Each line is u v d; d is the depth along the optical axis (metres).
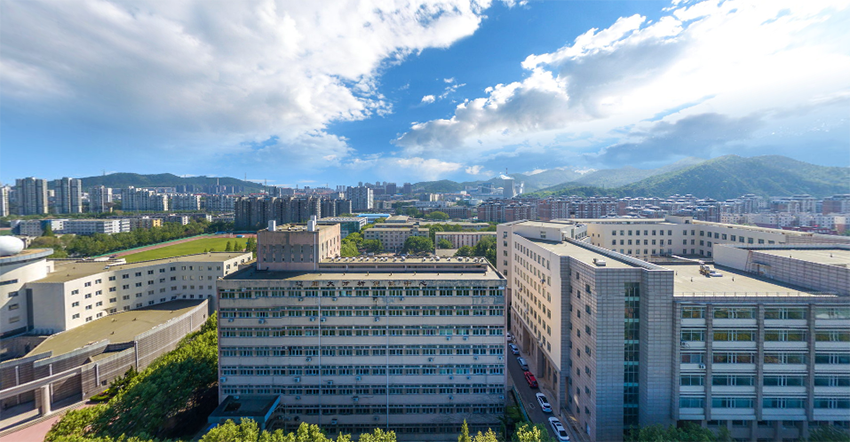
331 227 95.25
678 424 59.16
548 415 75.38
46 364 79.25
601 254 80.44
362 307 71.69
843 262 64.12
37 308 95.50
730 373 58.25
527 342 104.75
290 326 71.75
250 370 72.06
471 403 72.25
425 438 72.25
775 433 57.84
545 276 84.31
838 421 56.69
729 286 65.75
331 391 72.19
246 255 144.75
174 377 71.06
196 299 130.38
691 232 123.25
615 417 61.41
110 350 89.75
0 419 75.75
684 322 58.69
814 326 56.91
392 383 72.25
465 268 82.94
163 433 69.88
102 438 54.69
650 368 59.03
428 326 71.88
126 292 116.38
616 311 61.00
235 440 53.31
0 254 91.19
